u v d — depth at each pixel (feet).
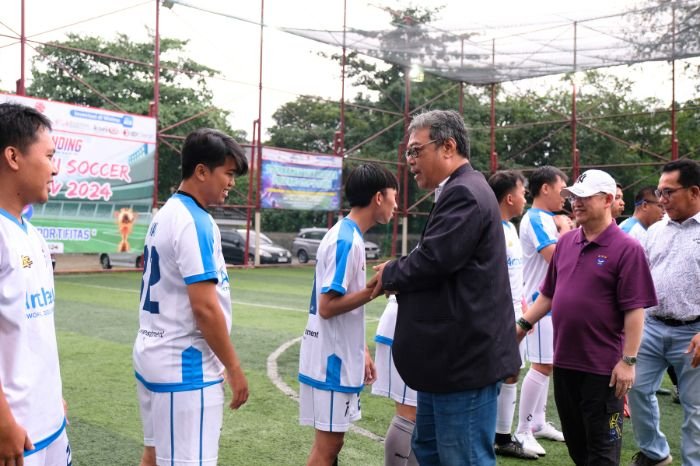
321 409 9.77
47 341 6.77
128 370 19.86
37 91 86.74
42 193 6.73
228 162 8.20
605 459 10.44
